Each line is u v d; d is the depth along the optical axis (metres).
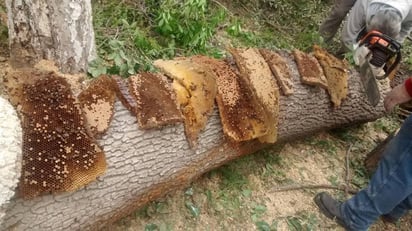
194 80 1.42
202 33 2.13
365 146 2.39
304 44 2.82
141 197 1.38
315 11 3.13
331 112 2.07
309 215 1.84
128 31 2.04
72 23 1.59
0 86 1.46
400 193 1.64
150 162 1.33
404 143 1.63
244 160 1.88
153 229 1.47
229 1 2.91
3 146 0.96
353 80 2.12
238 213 1.69
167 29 2.14
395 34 1.97
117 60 1.72
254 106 1.58
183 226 1.55
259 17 2.96
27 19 1.57
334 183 2.05
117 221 1.44
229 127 1.51
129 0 2.27
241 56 1.65
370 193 1.72
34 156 1.04
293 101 1.81
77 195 1.15
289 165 2.03
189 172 1.51
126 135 1.25
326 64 2.00
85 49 1.69
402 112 2.74
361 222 1.77
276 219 1.76
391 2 1.94
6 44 1.80
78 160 1.10
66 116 1.12
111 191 1.24
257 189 1.83
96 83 1.24
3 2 1.92
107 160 1.20
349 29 2.27
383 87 2.28
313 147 2.21
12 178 0.97
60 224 1.15
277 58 1.79
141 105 1.28
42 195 1.07
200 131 1.45
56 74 1.20
